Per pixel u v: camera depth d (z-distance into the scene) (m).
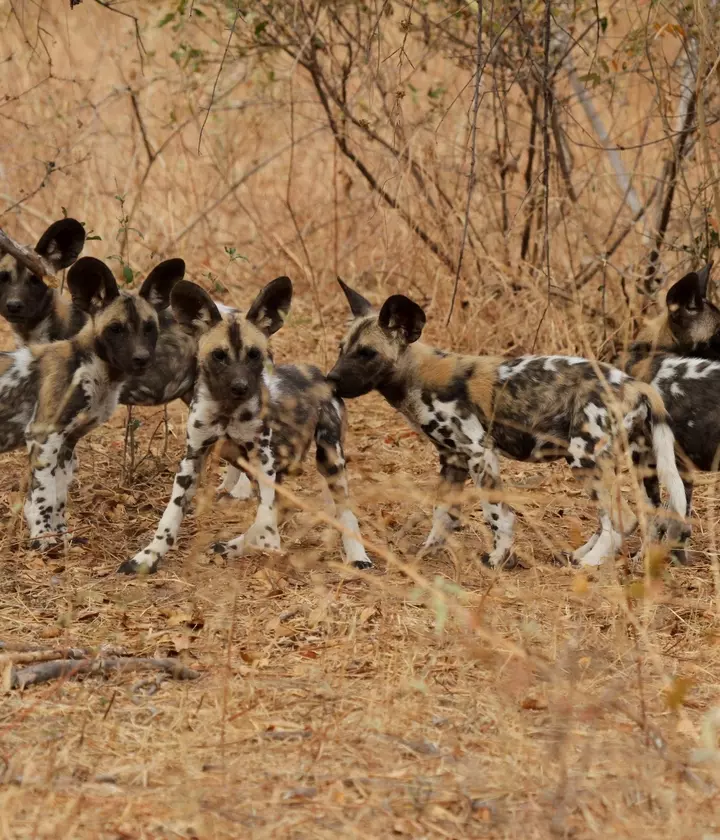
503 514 17.12
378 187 27.48
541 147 26.59
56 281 18.48
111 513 19.08
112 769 10.62
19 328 20.45
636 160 25.98
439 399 17.73
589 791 10.23
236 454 17.44
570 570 16.44
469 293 26.09
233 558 17.03
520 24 23.64
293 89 30.94
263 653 13.42
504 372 17.62
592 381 17.14
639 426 17.50
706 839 9.29
